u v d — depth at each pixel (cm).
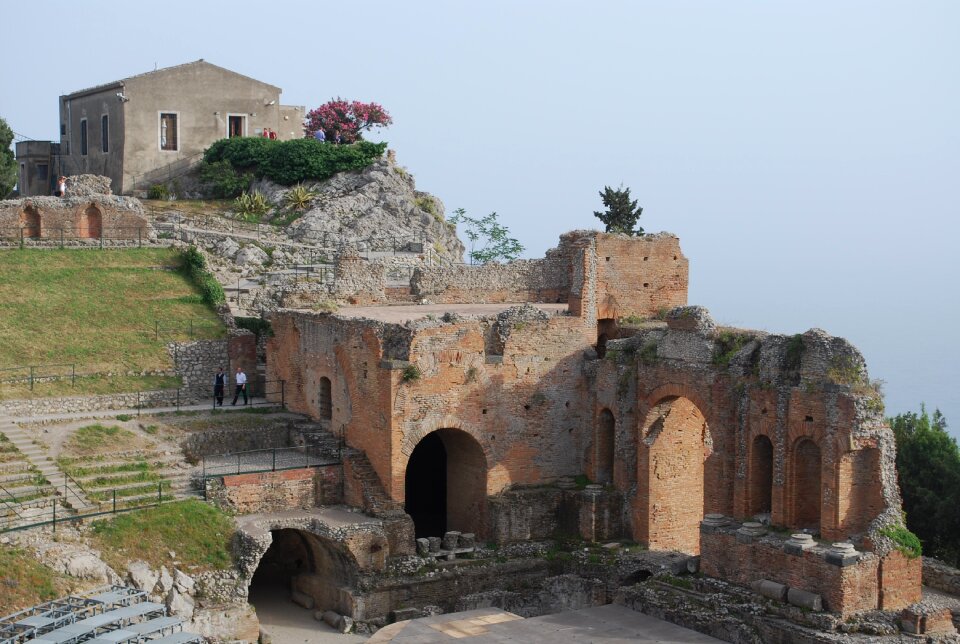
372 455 5147
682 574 4728
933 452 5666
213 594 4456
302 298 6006
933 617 4012
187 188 8438
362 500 5053
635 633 4238
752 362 4703
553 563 5175
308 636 4700
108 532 4434
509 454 5378
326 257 7612
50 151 9400
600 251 5847
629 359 5306
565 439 5534
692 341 4956
